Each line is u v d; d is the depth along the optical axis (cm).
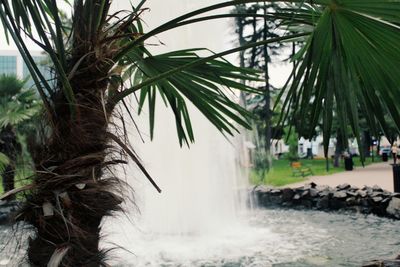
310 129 221
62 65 193
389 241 634
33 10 189
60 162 183
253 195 1058
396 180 1041
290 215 919
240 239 670
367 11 205
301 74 211
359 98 226
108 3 202
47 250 177
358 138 210
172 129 842
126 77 263
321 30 216
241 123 282
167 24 207
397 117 216
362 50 220
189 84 279
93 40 198
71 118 186
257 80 276
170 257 555
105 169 188
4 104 1031
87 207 179
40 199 179
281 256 559
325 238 670
